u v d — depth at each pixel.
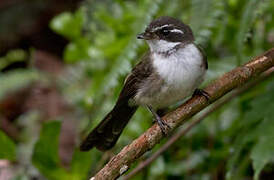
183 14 10.13
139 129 10.53
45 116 14.26
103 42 11.28
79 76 13.43
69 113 13.78
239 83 7.52
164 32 9.40
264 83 9.75
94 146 9.48
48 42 17.45
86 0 11.67
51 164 9.11
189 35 9.42
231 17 9.98
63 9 16.73
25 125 14.41
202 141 10.63
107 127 9.59
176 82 9.20
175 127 7.38
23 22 16.98
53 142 8.94
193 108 7.43
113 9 11.34
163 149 8.98
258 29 9.77
